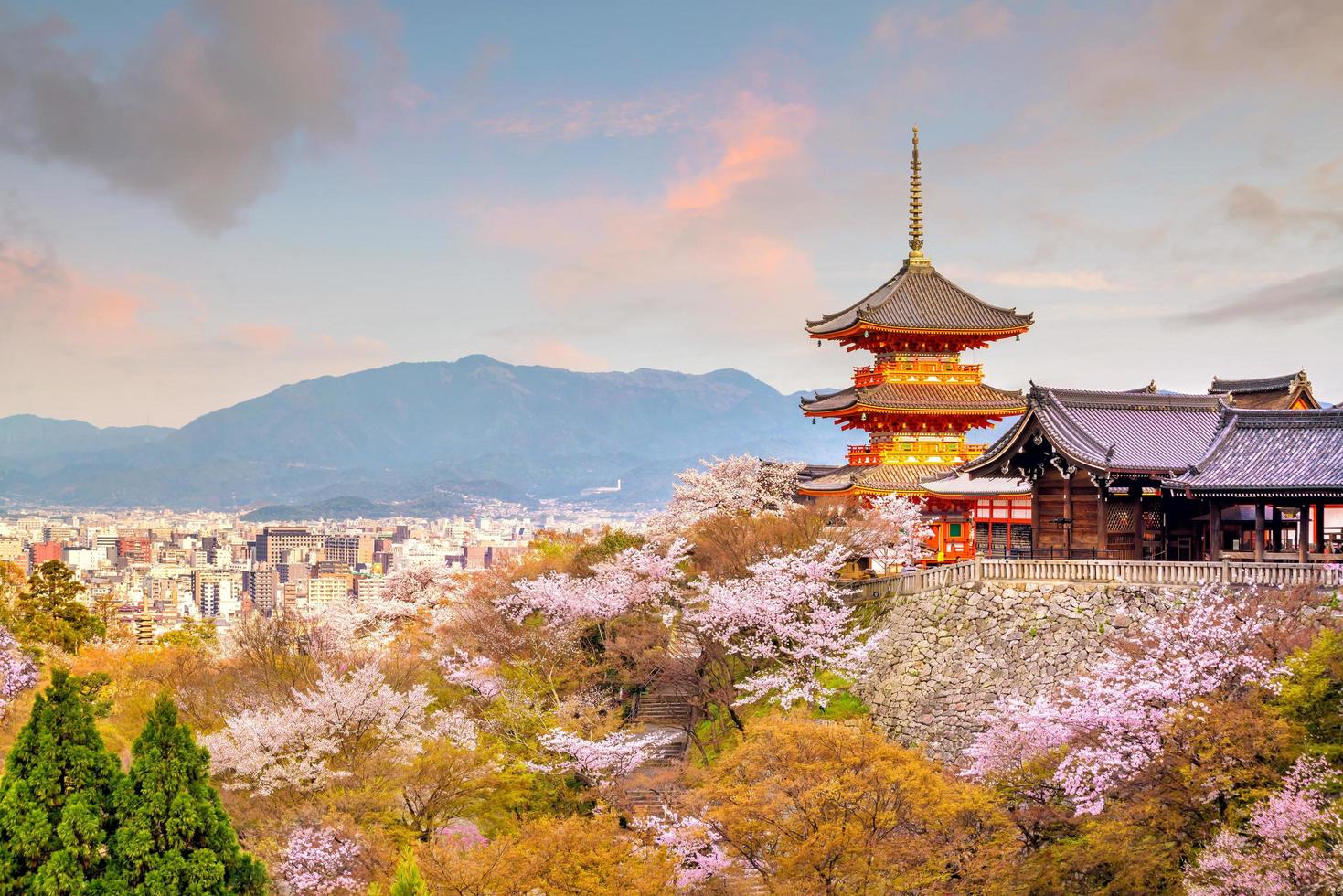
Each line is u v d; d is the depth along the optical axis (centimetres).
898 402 8662
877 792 3675
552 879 3669
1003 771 4128
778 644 6088
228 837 3083
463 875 3697
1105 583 5266
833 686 6075
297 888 3912
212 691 5575
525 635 6456
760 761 3972
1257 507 5450
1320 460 5266
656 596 6775
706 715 6331
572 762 5212
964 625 5550
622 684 6600
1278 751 3612
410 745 4906
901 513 7288
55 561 9056
